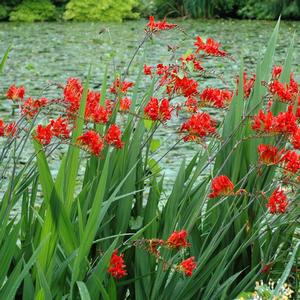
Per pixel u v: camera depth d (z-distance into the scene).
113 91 3.82
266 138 3.53
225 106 3.71
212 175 3.64
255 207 3.49
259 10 27.75
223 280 3.50
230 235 3.48
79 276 3.02
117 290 3.37
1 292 2.92
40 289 2.90
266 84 3.59
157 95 3.65
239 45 20.89
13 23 27.77
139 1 29.66
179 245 3.03
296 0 27.38
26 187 3.38
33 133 3.22
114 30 25.06
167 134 9.59
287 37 22.75
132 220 3.42
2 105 12.10
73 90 3.55
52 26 26.58
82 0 28.39
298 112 3.59
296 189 3.60
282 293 3.25
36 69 16.97
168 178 7.68
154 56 18.80
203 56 3.73
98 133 3.37
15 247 3.28
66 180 3.04
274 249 3.51
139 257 3.29
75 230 3.21
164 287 3.33
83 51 19.98
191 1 28.22
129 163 3.43
